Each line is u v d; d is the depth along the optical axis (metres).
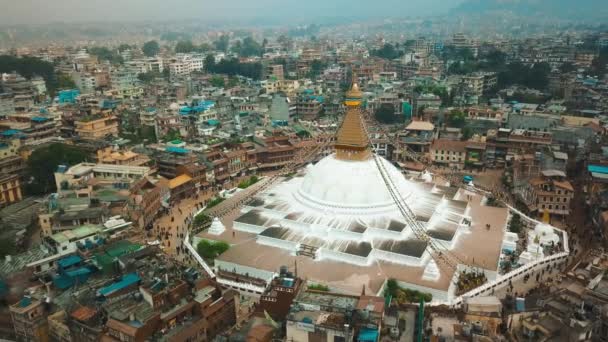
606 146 130.50
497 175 136.25
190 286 64.88
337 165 101.88
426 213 97.44
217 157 134.38
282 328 57.03
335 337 51.00
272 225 96.19
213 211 105.19
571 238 96.12
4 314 63.88
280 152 146.00
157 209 108.38
